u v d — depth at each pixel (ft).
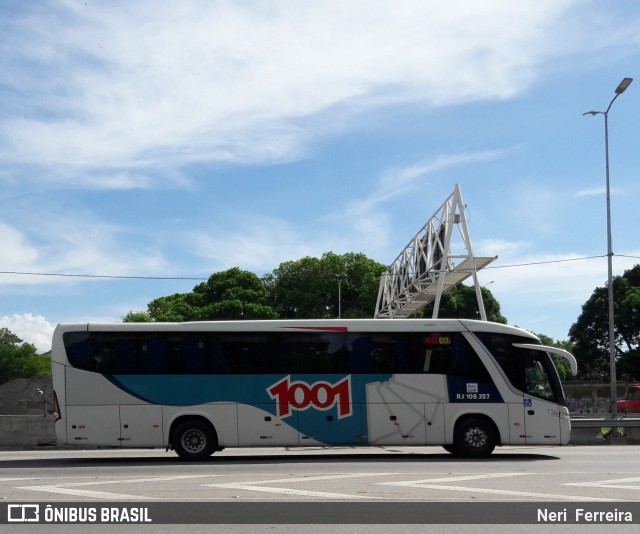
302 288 217.97
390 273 159.12
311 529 31.12
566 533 30.40
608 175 102.63
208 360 64.69
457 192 109.60
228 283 225.76
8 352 294.87
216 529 31.24
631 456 66.23
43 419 86.63
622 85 99.96
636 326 195.00
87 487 44.09
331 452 75.05
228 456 69.31
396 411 64.44
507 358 65.57
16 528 31.83
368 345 65.36
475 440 64.44
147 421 63.67
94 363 64.44
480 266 111.55
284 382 64.49
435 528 31.27
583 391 168.55
